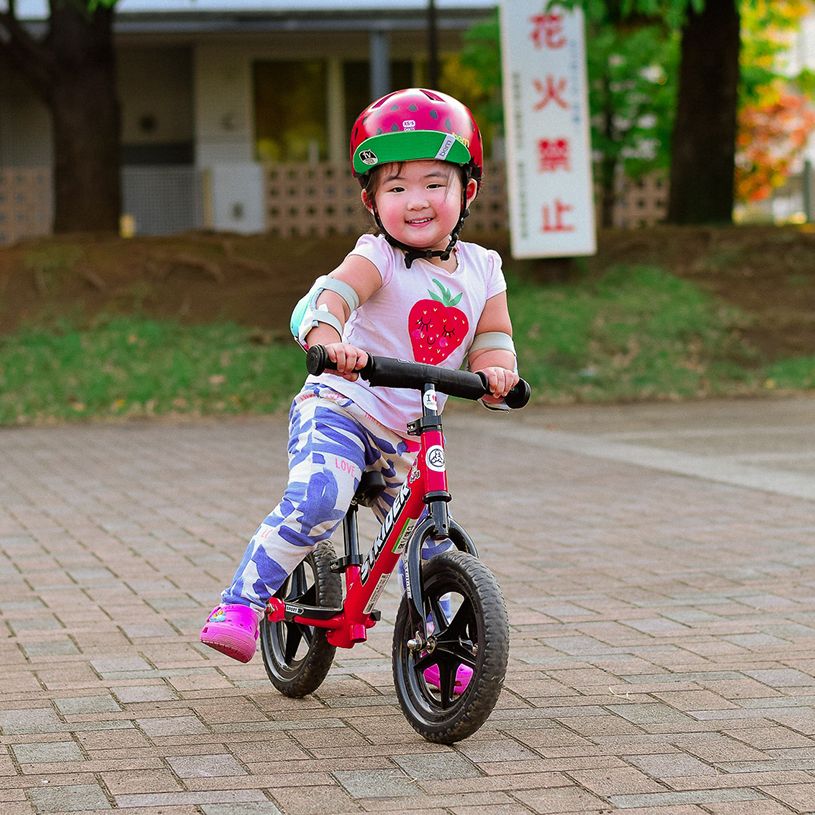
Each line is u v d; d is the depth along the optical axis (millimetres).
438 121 4715
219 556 8406
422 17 29141
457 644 4777
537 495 10711
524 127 18375
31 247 21453
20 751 4668
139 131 32344
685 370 18328
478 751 4680
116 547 8711
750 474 11633
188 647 6230
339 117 32438
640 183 26281
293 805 4137
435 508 4641
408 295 4859
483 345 5047
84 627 6613
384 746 4750
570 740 4801
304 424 4973
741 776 4406
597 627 6555
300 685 5309
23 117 31875
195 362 18141
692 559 8234
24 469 12492
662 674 5703
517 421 15945
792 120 33000
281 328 19266
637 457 12820
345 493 4883
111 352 18328
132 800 4168
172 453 13562
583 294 20172
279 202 25797
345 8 28859
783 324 19531
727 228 22219
